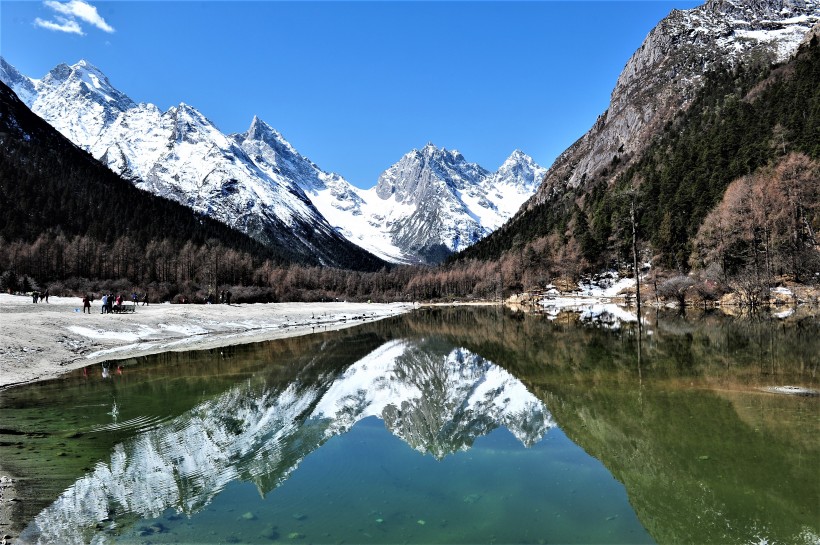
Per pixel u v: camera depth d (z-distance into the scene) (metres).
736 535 6.56
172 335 37.78
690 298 62.84
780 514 7.08
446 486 8.63
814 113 87.56
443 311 93.75
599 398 14.45
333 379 20.31
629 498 7.85
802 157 64.62
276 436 12.02
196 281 123.38
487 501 7.91
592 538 6.60
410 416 13.93
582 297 99.06
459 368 22.52
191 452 10.80
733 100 133.12
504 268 139.62
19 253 109.69
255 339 37.34
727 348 23.81
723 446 9.79
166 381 19.64
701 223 85.75
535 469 9.30
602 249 113.12
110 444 11.36
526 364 22.30
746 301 54.12
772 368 18.00
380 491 8.47
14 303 53.50
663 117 176.88
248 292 116.75
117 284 104.44
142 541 6.79
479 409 14.34
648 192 118.94
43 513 7.78
